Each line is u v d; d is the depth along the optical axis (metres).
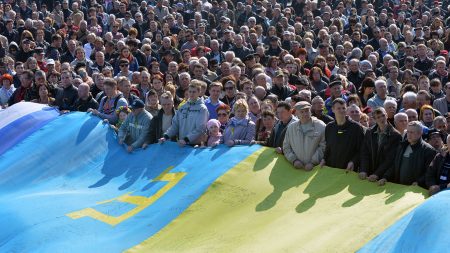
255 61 19.95
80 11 27.19
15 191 13.46
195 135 13.14
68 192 12.95
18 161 13.91
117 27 24.94
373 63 19.97
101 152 14.14
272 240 10.08
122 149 14.07
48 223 11.59
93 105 15.34
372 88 15.67
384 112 10.51
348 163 11.03
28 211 11.98
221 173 11.98
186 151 13.09
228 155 12.40
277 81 16.53
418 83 17.20
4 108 16.23
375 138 10.69
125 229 11.38
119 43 20.62
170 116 13.75
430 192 9.73
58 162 13.95
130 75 18.66
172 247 10.73
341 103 10.95
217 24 28.47
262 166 11.81
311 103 14.16
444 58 20.42
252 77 17.64
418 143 10.27
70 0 29.14
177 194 12.08
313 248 9.54
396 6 31.42
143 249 10.80
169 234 11.09
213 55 21.59
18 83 18.77
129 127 14.10
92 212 11.95
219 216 11.20
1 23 24.75
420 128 10.16
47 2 29.98
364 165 10.74
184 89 16.38
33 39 23.50
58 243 11.11
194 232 10.99
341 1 31.42
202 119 13.20
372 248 9.23
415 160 10.23
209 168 12.31
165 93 13.70
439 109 15.75
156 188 12.52
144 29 25.88
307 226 10.11
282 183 11.35
